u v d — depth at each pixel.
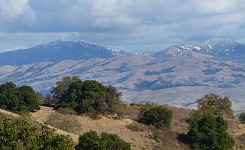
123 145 58.50
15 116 68.81
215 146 75.50
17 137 26.38
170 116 85.31
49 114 80.12
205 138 76.38
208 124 78.62
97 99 84.69
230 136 83.12
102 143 57.03
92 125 78.06
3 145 25.56
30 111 80.69
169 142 75.31
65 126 71.81
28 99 80.88
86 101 84.12
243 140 85.31
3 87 82.12
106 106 84.94
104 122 81.31
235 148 78.44
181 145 76.06
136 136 75.94
